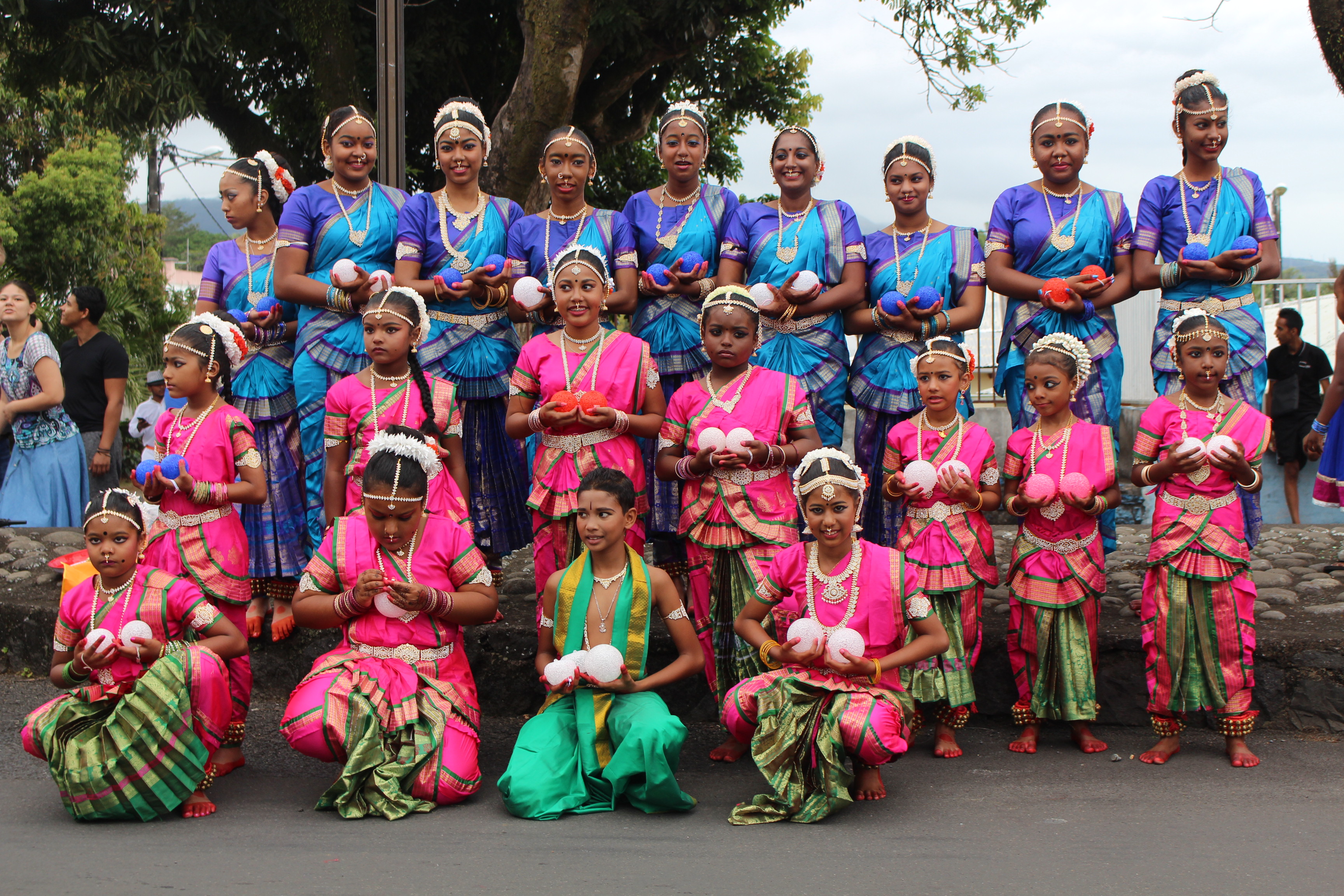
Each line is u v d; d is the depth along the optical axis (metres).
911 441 4.66
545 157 5.22
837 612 3.94
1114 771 4.05
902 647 3.99
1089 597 4.34
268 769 4.24
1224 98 4.96
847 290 5.12
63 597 4.04
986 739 4.54
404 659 3.96
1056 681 4.30
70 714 3.68
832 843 3.31
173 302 21.45
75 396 7.75
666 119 5.25
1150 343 9.79
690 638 4.05
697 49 12.88
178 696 3.62
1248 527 4.95
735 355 4.48
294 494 5.20
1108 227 5.12
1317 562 5.91
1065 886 2.92
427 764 3.73
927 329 4.98
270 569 5.10
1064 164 5.04
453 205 5.26
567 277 4.54
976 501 4.35
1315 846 3.19
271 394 5.18
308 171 13.31
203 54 11.49
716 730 4.73
